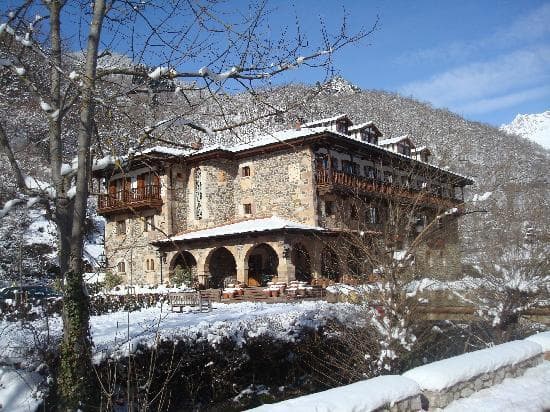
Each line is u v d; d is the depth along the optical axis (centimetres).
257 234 2683
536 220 1792
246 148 3150
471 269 1714
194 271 3097
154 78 659
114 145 723
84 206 719
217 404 1364
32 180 715
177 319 1680
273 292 2398
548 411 629
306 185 2930
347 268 1527
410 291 1251
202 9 645
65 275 722
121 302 2095
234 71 656
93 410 750
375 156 3309
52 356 1015
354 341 1388
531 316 1584
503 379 710
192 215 3238
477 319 1598
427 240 1379
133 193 3288
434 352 1599
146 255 3247
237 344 1448
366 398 511
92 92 640
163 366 1242
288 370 1561
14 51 724
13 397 937
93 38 695
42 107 698
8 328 1311
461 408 602
